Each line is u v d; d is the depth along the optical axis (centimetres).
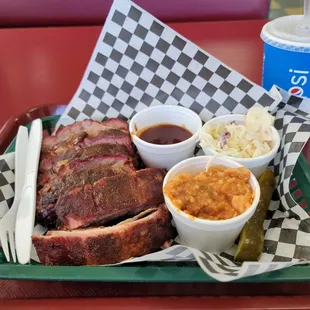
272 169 39
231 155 36
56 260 31
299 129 37
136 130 41
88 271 28
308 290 28
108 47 42
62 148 40
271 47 39
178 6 67
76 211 32
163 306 26
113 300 26
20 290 29
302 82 39
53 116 46
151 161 40
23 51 57
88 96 44
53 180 37
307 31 37
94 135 42
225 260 30
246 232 30
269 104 40
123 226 31
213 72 41
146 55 42
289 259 31
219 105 42
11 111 48
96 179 34
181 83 42
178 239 34
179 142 40
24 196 35
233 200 31
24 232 32
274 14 103
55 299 27
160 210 32
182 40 41
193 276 28
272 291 28
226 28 59
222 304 26
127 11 41
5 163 38
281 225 33
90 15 68
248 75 50
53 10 68
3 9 68
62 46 58
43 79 52
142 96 44
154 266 30
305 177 37
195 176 33
